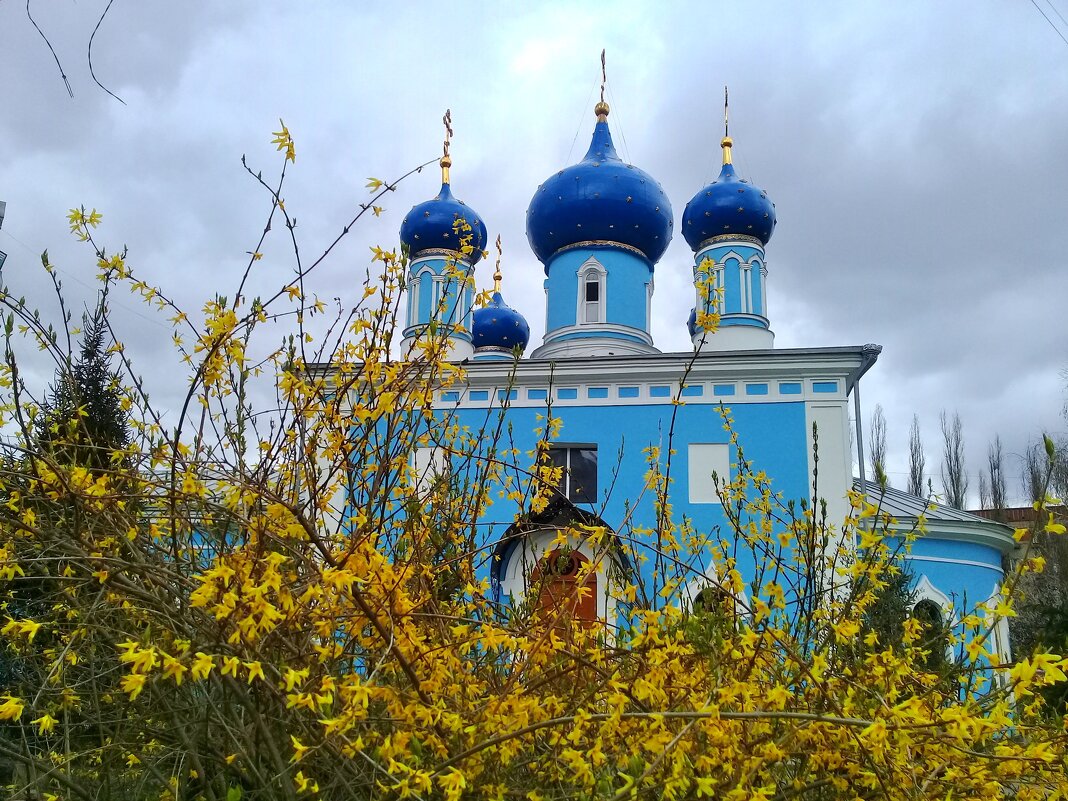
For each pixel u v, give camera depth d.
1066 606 11.12
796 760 3.46
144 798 4.35
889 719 2.79
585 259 21.59
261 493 2.97
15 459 3.69
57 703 4.12
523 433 15.55
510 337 26.66
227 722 3.56
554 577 4.40
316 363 3.78
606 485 15.12
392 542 4.37
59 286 4.05
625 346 20.61
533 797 2.85
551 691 3.27
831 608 4.63
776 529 9.97
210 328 3.47
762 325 20.77
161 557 3.80
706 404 15.33
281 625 3.07
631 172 21.88
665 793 2.56
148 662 2.25
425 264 21.48
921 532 5.25
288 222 3.68
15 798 3.60
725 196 21.17
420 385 3.89
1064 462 31.14
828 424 14.97
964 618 3.71
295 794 3.09
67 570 3.65
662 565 5.13
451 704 2.99
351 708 2.62
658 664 2.99
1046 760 2.77
